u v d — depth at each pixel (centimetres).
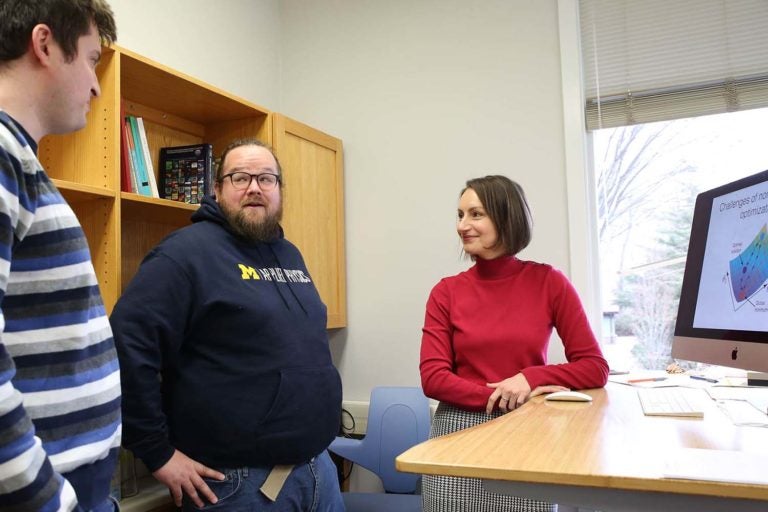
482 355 162
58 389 85
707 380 200
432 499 149
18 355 81
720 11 249
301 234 263
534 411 127
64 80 91
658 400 134
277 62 322
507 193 170
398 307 288
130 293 146
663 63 256
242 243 169
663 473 77
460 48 284
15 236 79
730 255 146
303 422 157
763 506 76
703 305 157
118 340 140
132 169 194
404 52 296
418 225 287
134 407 140
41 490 71
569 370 157
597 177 271
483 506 143
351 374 294
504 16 277
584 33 267
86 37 94
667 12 255
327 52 313
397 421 244
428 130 288
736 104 245
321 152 282
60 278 86
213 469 150
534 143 268
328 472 172
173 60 251
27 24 86
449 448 94
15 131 80
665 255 261
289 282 174
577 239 256
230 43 285
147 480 201
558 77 266
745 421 111
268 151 181
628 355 264
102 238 176
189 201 218
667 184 262
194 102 227
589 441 98
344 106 307
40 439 78
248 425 149
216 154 254
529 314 164
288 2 324
